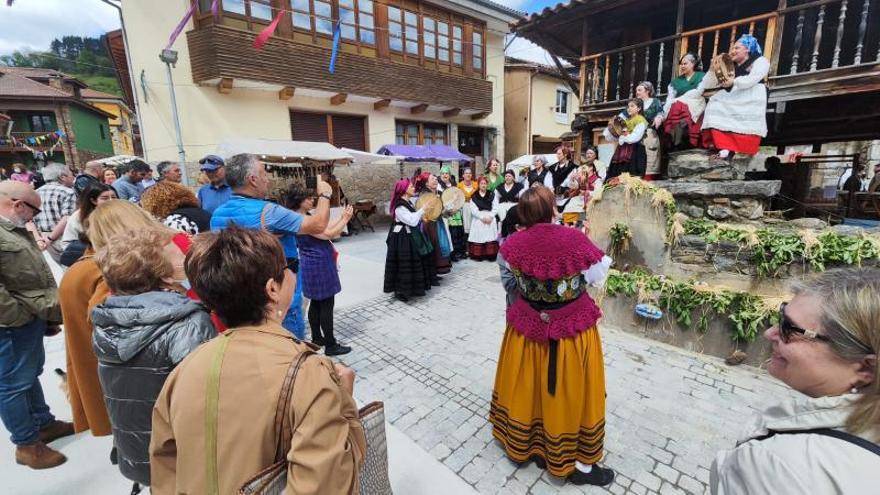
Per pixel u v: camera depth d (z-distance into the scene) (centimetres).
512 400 206
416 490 202
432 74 1169
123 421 134
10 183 208
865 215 636
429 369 326
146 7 788
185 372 93
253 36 842
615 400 273
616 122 491
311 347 103
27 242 208
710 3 635
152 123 820
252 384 88
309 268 338
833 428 71
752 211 390
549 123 1731
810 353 77
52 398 285
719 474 88
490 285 554
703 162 415
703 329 329
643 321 363
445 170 770
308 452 83
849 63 552
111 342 128
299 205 324
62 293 182
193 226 261
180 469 90
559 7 635
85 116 2217
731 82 393
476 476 211
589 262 178
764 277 316
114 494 202
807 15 566
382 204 1234
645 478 206
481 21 1296
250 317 100
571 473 203
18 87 1941
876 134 620
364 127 1152
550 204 189
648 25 709
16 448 227
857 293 72
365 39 1038
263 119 946
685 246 354
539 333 190
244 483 79
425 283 514
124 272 136
